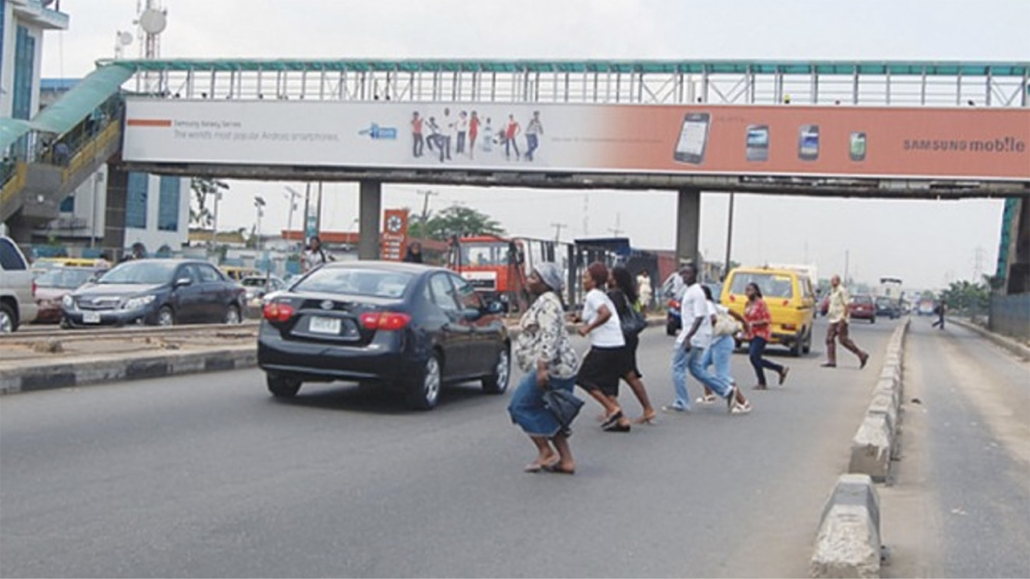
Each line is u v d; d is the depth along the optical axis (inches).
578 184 1899.6
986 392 847.7
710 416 578.9
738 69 1822.1
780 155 1803.6
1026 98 1758.1
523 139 1882.4
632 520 320.2
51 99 2566.4
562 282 393.1
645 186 1882.4
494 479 369.4
